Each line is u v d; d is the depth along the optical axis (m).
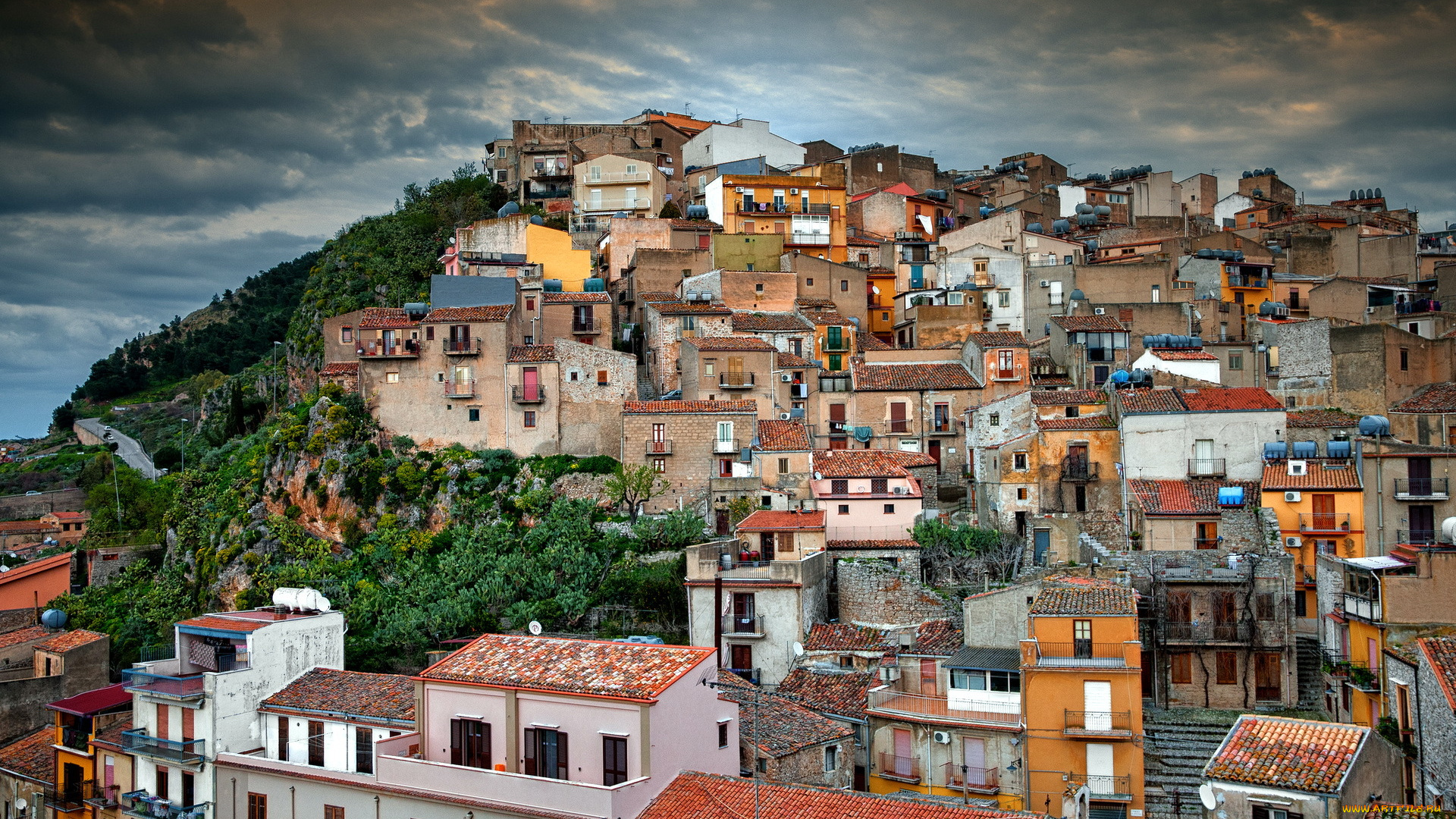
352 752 57.19
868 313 132.25
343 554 97.50
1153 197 173.25
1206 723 65.38
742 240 126.56
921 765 58.81
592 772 49.66
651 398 109.94
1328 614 65.56
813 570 75.31
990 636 64.75
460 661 54.91
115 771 63.41
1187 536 78.88
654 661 52.50
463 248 132.38
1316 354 100.62
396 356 103.62
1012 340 104.06
